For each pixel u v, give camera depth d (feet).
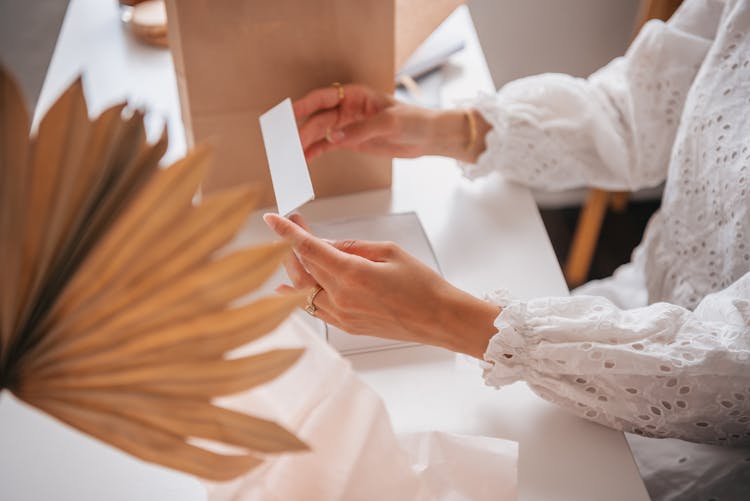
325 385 1.86
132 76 3.33
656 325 2.22
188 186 1.17
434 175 3.10
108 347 1.22
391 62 2.74
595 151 3.19
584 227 5.12
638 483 2.13
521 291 2.65
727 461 2.71
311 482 1.84
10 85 1.03
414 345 2.46
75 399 1.23
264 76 2.59
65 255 1.22
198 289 1.19
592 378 2.18
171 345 1.22
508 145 3.03
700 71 2.97
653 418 2.21
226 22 2.43
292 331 1.86
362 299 2.20
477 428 2.24
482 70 3.58
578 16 5.30
